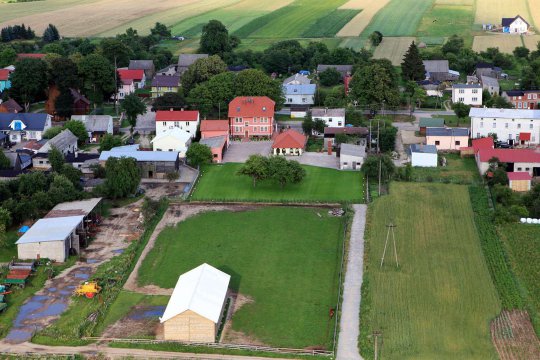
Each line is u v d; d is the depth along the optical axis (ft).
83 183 470.80
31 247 372.38
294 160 490.90
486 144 524.11
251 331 311.06
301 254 380.99
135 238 402.52
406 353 290.15
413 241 391.86
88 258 379.14
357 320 316.81
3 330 312.71
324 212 433.89
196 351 295.48
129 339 304.09
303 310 327.26
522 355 289.74
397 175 484.74
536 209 418.10
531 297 334.03
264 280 354.54
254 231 408.46
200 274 331.98
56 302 336.49
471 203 442.91
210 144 538.47
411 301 330.34
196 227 414.41
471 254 376.07
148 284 352.90
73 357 291.58
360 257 374.84
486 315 318.65
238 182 486.38
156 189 476.54
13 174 480.64
